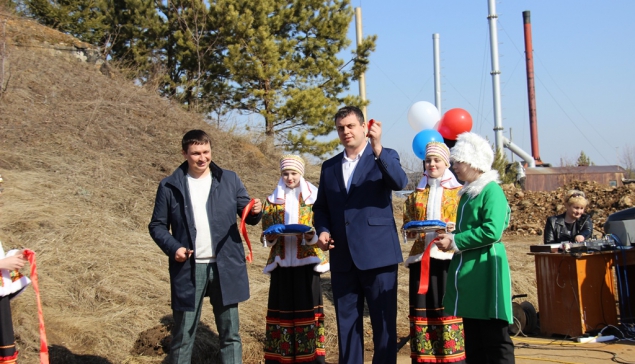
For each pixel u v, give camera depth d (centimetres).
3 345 401
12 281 409
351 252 466
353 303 474
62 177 963
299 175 562
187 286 461
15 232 735
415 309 508
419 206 530
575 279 641
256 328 628
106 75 1647
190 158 470
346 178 487
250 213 494
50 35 1673
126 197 968
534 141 4103
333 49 2095
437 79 2875
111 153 1137
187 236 467
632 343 609
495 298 408
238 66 1855
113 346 563
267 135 1723
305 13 2042
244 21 1872
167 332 581
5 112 1140
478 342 431
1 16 1622
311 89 1950
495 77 3125
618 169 4000
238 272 474
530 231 1784
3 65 1248
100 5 2009
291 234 508
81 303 627
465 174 437
